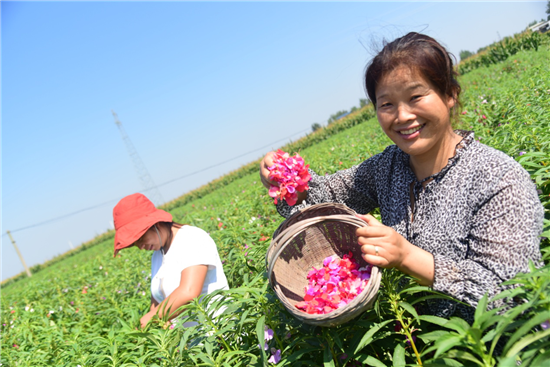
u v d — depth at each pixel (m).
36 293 11.92
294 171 2.12
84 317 6.43
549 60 13.21
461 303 1.76
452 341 1.42
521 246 1.64
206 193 46.59
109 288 8.05
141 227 3.11
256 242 4.96
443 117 1.83
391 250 1.61
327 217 1.86
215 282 3.14
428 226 1.92
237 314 2.28
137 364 2.37
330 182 2.45
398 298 1.77
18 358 4.81
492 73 20.70
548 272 1.55
